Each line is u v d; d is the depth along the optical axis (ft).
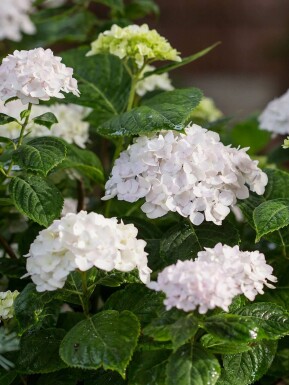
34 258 2.84
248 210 3.33
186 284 2.67
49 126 3.54
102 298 3.76
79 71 4.00
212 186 3.17
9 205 3.70
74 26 5.31
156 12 5.23
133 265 2.89
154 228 3.58
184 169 3.13
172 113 3.32
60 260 2.82
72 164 3.66
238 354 3.07
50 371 3.06
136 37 3.58
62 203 3.26
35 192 3.24
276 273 3.51
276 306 3.03
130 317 2.89
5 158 3.60
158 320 2.78
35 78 3.14
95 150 4.91
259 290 2.85
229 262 2.82
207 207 3.12
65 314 3.60
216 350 2.92
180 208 3.12
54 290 3.01
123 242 2.91
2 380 3.13
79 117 4.34
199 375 2.73
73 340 2.86
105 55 4.02
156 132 3.36
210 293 2.67
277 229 3.20
